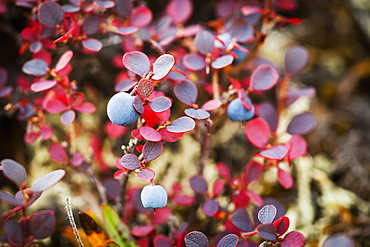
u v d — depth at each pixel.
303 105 0.55
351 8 0.63
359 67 0.60
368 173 0.49
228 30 0.42
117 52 0.53
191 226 0.43
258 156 0.39
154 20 0.55
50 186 0.37
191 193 0.48
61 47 0.43
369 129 0.55
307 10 0.65
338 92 0.59
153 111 0.37
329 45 0.65
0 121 0.50
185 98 0.39
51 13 0.39
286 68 0.44
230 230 0.41
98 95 0.54
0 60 0.52
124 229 0.41
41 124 0.42
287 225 0.37
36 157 0.49
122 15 0.40
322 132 0.54
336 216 0.47
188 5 0.44
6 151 0.49
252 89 0.40
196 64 0.40
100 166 0.47
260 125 0.40
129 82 0.39
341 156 0.51
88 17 0.40
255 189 0.48
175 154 0.50
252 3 0.46
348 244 0.37
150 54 0.44
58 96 0.40
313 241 0.45
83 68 0.46
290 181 0.40
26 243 0.38
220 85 0.43
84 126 0.51
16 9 0.47
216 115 0.41
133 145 0.38
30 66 0.40
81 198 0.46
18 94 0.44
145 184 0.47
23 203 0.37
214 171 0.49
